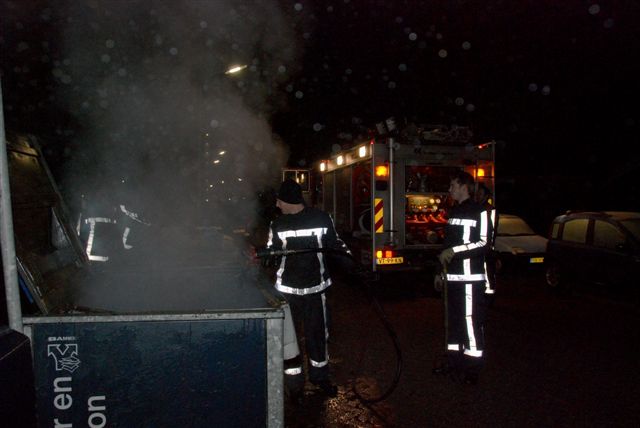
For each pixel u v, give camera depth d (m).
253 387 2.41
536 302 8.79
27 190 2.96
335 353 5.91
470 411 4.27
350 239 10.17
